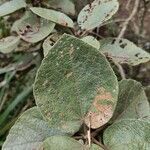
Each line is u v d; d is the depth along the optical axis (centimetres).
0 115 58
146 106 27
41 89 22
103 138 23
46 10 33
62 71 22
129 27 56
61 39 22
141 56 33
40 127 25
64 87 22
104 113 23
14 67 56
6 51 39
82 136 24
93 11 33
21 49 48
